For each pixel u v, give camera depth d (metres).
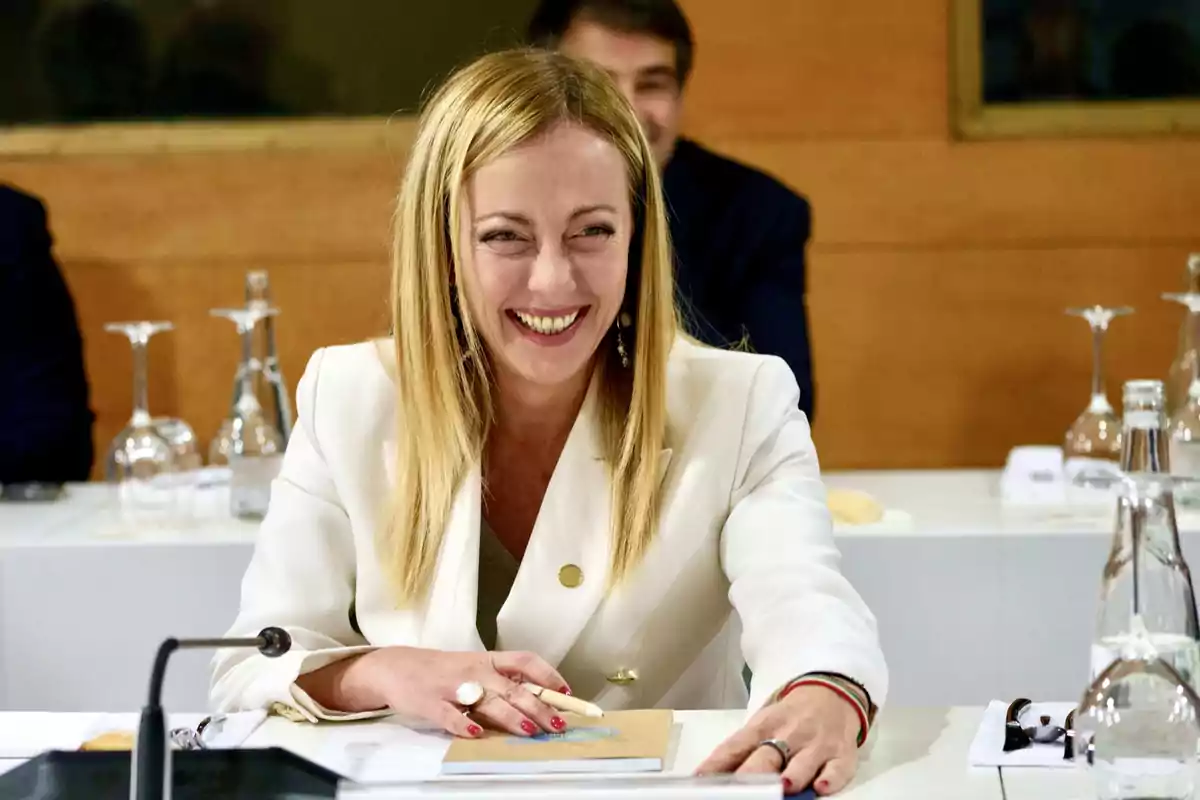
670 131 7.21
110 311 7.65
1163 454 2.61
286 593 3.22
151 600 4.77
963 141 7.44
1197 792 2.36
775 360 3.41
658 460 3.21
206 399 7.68
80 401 6.83
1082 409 7.56
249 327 5.18
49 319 6.78
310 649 3.16
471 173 3.02
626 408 3.22
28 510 5.45
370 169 7.57
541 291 2.97
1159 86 7.36
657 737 2.69
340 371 3.38
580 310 3.04
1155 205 7.42
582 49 7.16
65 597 4.77
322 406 3.34
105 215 7.62
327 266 7.62
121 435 5.12
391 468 3.28
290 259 7.62
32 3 7.54
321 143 7.57
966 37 7.38
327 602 3.24
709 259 7.14
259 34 7.54
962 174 7.46
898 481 5.73
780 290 7.14
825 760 2.56
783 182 7.45
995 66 7.40
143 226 7.63
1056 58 7.38
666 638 3.22
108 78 7.57
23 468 6.59
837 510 4.81
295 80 7.56
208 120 7.59
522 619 3.15
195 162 7.59
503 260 3.00
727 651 3.38
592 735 2.72
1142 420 2.62
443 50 7.48
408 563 3.21
